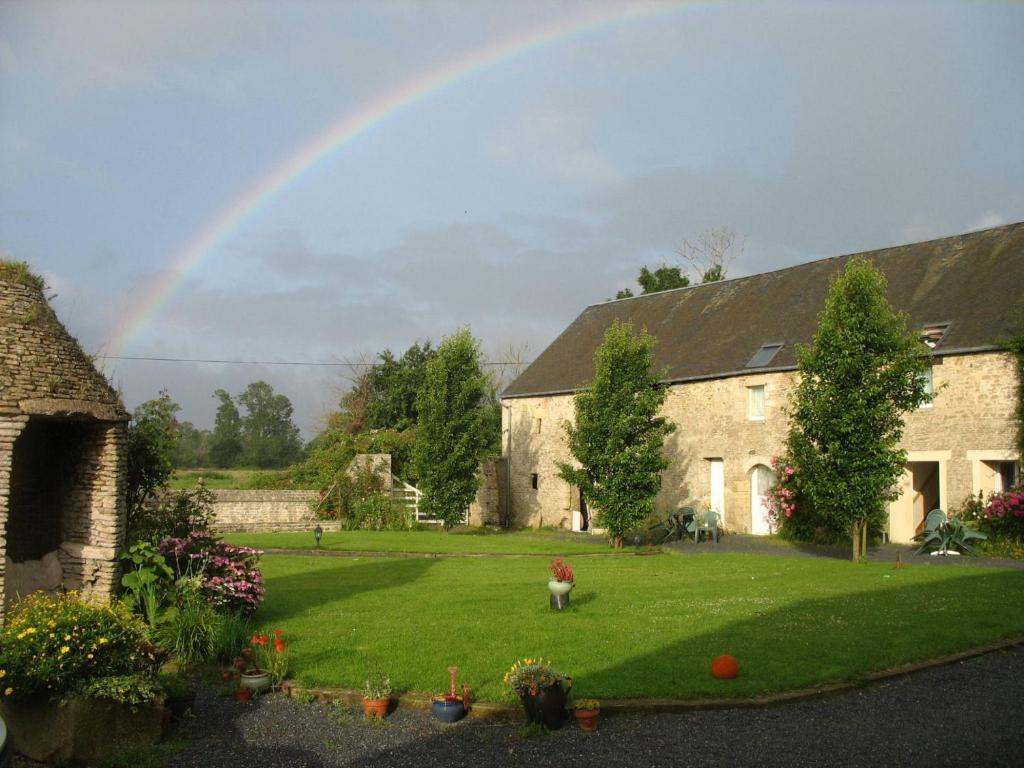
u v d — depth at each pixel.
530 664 7.38
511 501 34.00
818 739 6.54
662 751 6.38
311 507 30.64
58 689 6.47
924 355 17.20
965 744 6.39
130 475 11.92
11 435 8.79
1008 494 18.14
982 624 10.05
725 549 21.17
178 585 10.06
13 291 9.38
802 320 25.42
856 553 17.41
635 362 22.42
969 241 23.72
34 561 10.52
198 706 7.67
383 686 7.55
